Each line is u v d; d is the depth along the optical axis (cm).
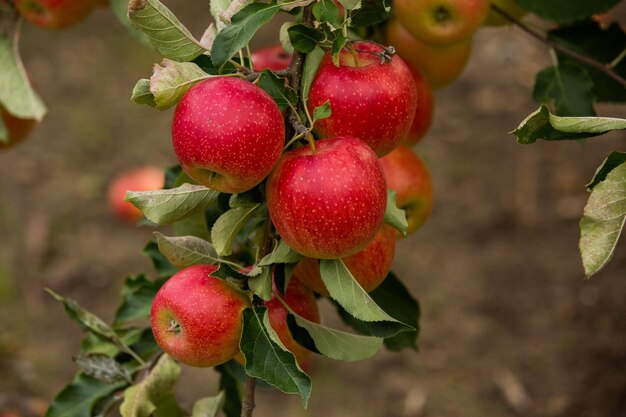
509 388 274
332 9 103
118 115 369
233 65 106
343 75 105
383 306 126
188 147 99
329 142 103
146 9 103
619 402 266
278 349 101
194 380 287
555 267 301
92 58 385
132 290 126
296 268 112
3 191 343
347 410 273
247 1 106
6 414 236
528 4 130
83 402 119
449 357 285
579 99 133
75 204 338
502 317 293
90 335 124
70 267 318
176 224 116
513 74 357
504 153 333
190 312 103
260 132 99
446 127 344
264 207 108
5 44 136
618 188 97
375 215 102
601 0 130
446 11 121
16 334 300
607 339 280
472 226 315
